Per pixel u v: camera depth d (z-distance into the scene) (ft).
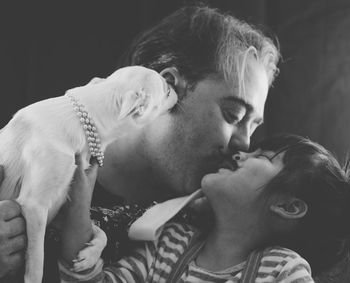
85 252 5.29
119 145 6.12
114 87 5.45
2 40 12.40
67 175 5.13
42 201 5.09
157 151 6.05
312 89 12.79
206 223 6.30
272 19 12.84
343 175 6.30
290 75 12.81
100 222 6.11
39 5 12.53
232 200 5.89
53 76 12.49
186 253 5.89
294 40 12.86
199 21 6.52
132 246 6.08
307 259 6.29
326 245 6.26
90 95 5.43
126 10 12.64
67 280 5.38
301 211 6.01
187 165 6.07
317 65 12.84
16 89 12.39
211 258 5.87
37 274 5.09
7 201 5.11
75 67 12.55
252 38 6.57
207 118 6.02
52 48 12.52
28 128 5.26
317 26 12.89
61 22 12.57
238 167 6.02
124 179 6.20
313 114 12.76
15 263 5.09
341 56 12.85
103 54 12.60
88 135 5.32
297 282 5.39
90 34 12.60
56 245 5.60
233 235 5.91
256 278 5.56
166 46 6.45
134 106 5.38
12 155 5.27
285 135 6.35
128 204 6.40
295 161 6.07
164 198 6.36
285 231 6.05
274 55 6.79
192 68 6.17
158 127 6.06
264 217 5.95
